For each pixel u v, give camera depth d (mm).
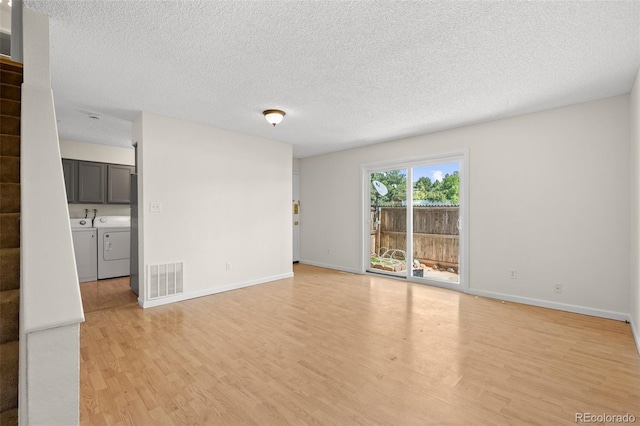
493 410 1703
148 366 2178
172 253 3766
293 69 2516
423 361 2264
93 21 1886
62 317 1140
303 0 1688
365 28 1953
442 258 4578
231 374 2078
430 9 1763
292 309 3480
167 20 1877
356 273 5562
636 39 2059
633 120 2787
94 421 1602
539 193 3566
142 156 3529
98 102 3252
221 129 4270
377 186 5422
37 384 1108
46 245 1238
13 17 2014
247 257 4582
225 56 2309
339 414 1676
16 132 1932
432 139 4516
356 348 2480
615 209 3105
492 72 2561
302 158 6605
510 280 3793
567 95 3068
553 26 1921
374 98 3146
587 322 3035
